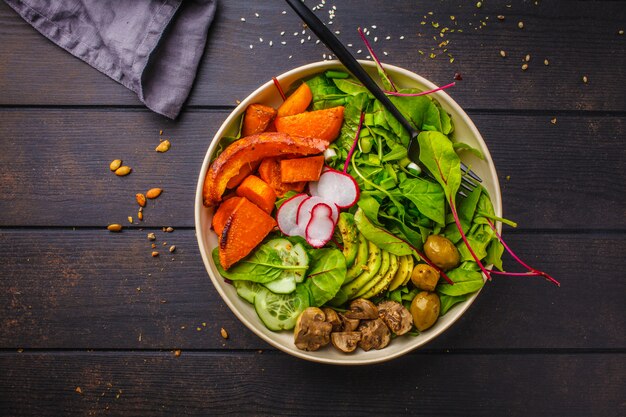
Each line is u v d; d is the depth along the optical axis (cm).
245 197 59
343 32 65
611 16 65
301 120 59
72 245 65
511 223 57
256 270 58
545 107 65
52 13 64
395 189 59
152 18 63
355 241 59
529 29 65
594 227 65
